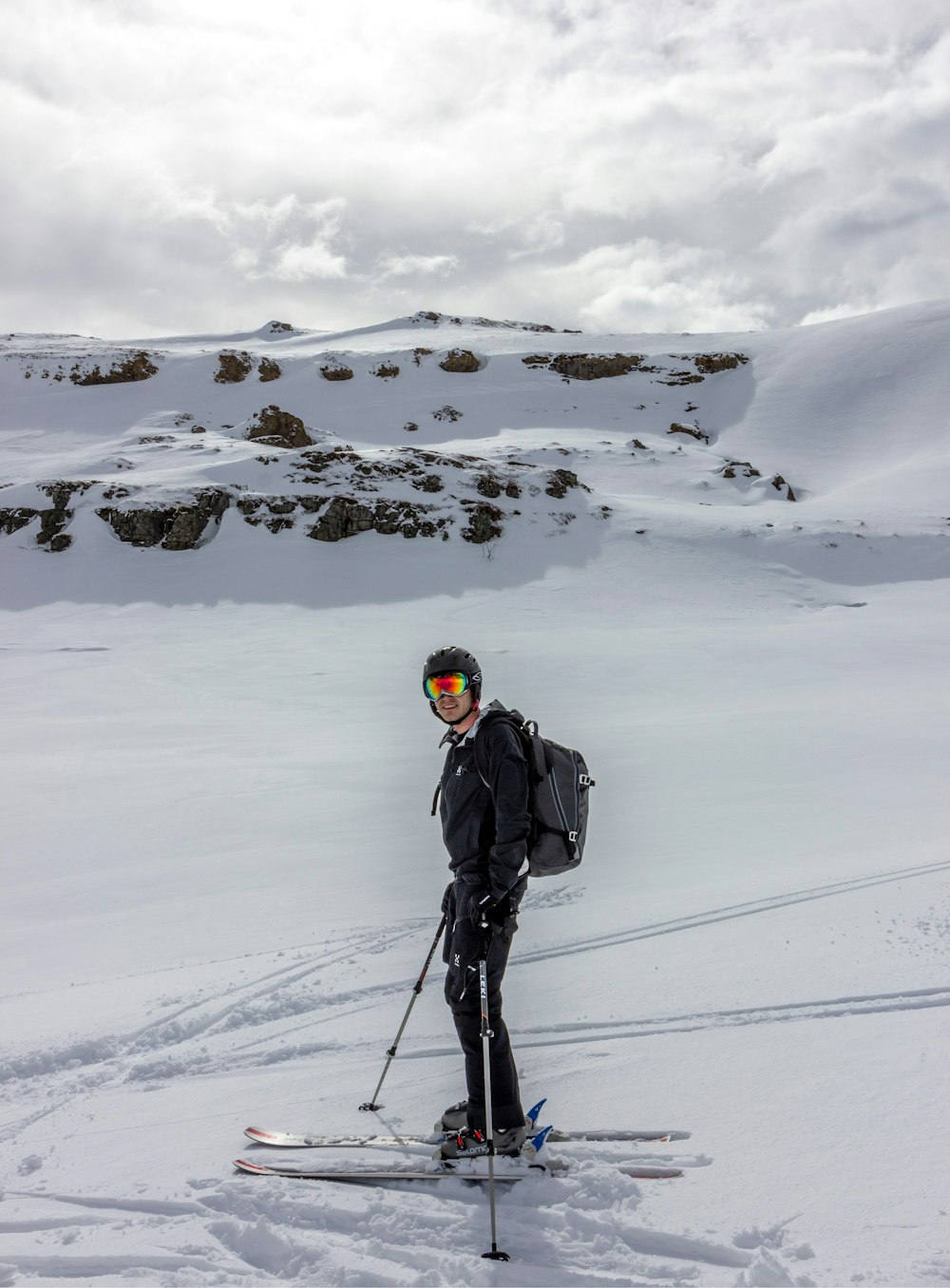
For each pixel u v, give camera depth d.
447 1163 3.25
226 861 10.76
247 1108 3.97
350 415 110.88
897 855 7.49
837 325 131.25
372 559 61.12
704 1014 4.41
